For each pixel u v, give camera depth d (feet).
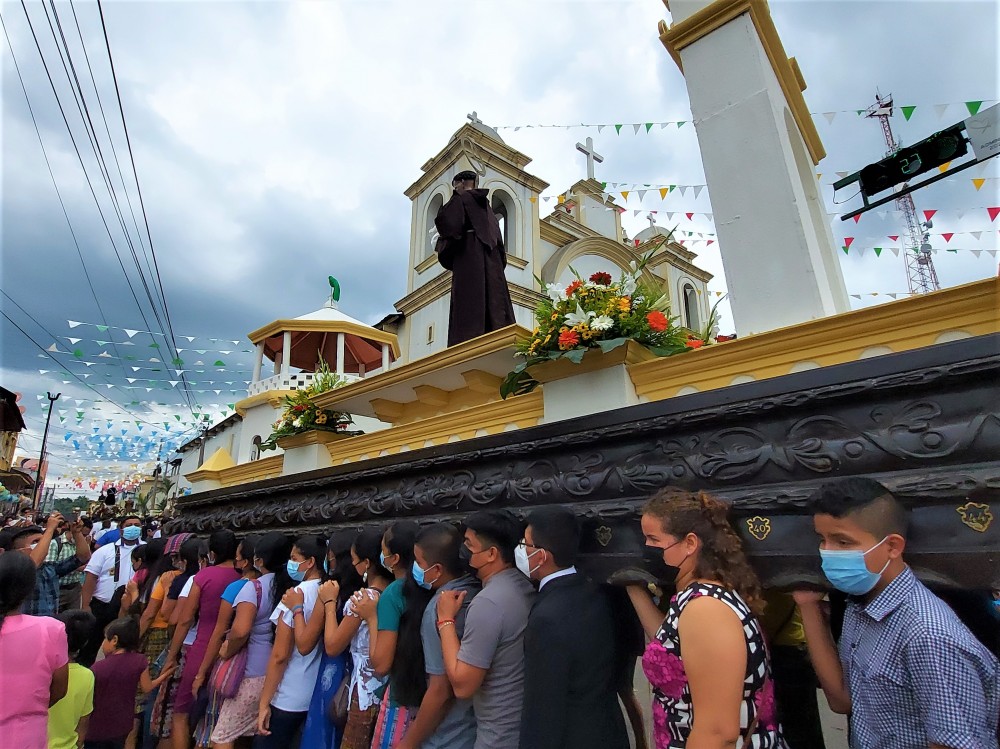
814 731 8.00
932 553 4.91
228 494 18.13
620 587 7.65
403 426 16.67
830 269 15.85
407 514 10.82
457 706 8.20
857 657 5.18
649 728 11.48
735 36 13.28
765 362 9.29
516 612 7.41
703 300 61.93
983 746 4.21
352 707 9.83
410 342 47.78
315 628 10.64
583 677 6.24
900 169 12.87
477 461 9.65
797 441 6.01
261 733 10.59
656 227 61.41
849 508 4.98
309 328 48.44
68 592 24.04
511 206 48.03
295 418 21.76
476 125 47.67
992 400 4.95
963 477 4.79
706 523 5.81
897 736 4.72
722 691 4.92
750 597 5.55
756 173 12.04
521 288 43.32
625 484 7.27
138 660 12.84
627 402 10.52
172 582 16.22
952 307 7.62
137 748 15.52
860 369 5.72
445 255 20.70
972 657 4.49
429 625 8.07
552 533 6.92
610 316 10.94
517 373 12.52
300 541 11.96
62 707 10.06
